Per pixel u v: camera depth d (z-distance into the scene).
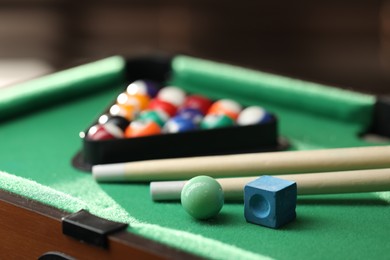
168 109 2.51
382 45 7.06
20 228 1.78
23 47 7.00
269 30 7.27
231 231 1.71
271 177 1.80
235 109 2.48
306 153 1.96
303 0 7.19
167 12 7.20
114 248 1.58
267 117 2.36
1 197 1.81
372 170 1.87
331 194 1.92
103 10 7.16
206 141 2.26
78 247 1.66
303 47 7.18
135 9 7.20
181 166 2.00
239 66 3.03
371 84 6.57
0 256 1.88
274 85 2.84
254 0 7.27
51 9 7.10
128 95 2.60
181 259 1.48
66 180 2.08
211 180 1.77
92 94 2.99
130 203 1.90
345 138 2.49
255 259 1.46
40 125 2.61
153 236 1.57
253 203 1.74
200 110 2.49
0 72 6.43
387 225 1.74
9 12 7.05
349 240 1.66
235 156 1.99
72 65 3.04
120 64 3.11
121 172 2.03
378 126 2.64
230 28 7.31
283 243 1.64
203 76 3.02
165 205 1.88
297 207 1.85
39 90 2.77
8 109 2.64
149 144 2.20
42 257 1.72
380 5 7.05
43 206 1.75
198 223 1.76
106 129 2.21
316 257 1.57
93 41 7.14
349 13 7.13
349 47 7.10
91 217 1.66
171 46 7.20
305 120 2.69
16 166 2.21
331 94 2.70
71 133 2.52
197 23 7.30
